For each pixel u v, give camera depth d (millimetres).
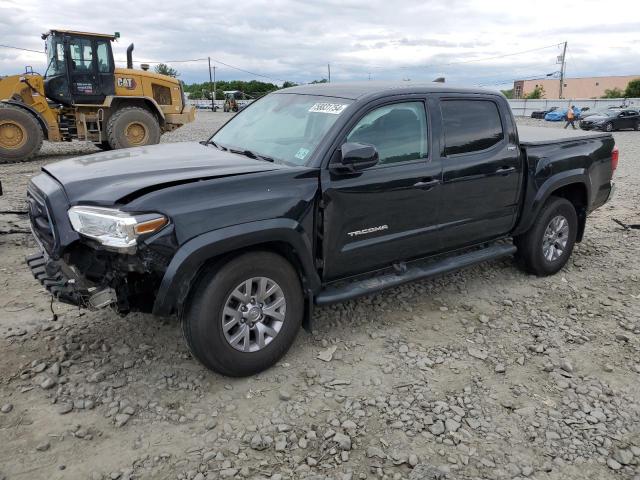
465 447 3070
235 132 4781
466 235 4797
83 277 3334
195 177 3371
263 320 3639
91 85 14227
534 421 3324
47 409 3232
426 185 4289
